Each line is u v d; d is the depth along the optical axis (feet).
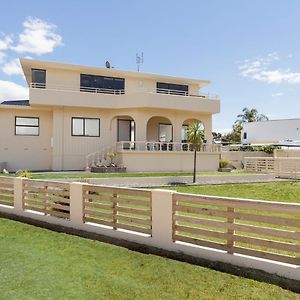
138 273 19.06
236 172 85.81
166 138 95.50
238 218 20.29
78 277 18.52
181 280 18.02
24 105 82.99
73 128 82.23
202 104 88.17
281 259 18.62
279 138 156.76
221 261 20.59
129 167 80.02
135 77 90.33
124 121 87.66
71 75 84.02
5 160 80.74
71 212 30.12
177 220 22.93
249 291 16.58
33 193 34.60
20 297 16.15
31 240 25.94
